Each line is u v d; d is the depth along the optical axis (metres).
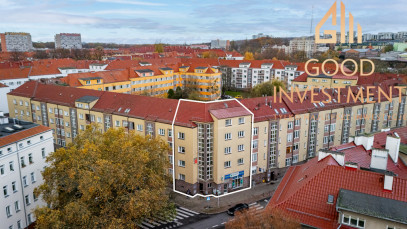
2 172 58.59
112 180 47.25
